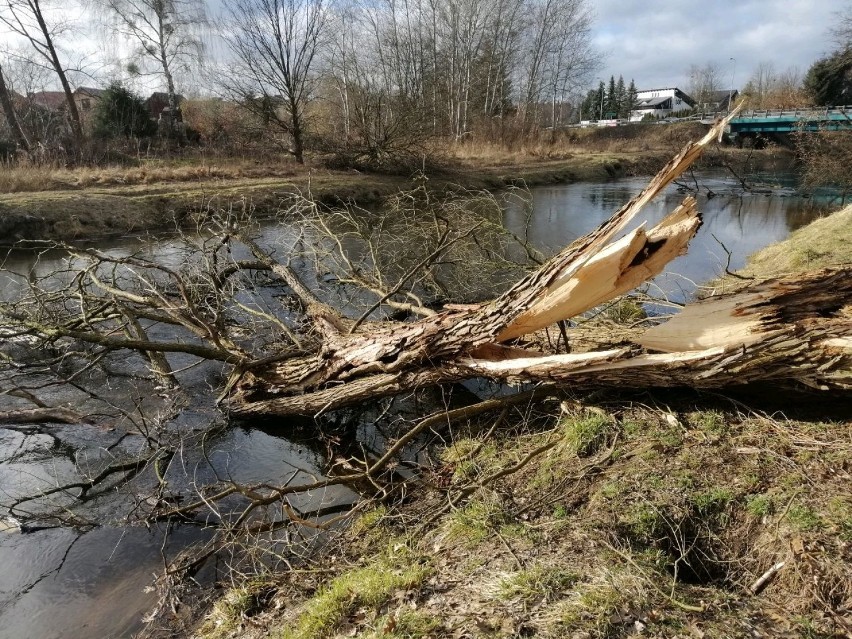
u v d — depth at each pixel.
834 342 3.25
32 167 16.48
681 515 2.90
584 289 3.49
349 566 3.24
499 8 32.19
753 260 10.51
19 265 11.01
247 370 5.27
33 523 4.05
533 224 14.75
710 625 2.21
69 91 22.33
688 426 3.60
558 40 37.59
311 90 22.42
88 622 3.16
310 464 4.72
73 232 12.98
